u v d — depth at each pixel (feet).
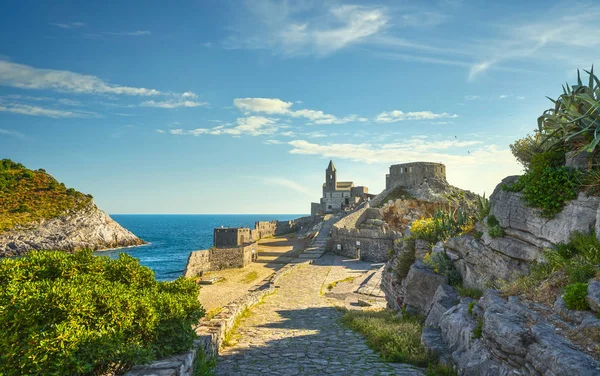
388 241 161.99
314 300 89.20
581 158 36.73
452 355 32.89
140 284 33.71
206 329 41.57
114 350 22.00
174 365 24.67
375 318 60.13
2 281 24.90
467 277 48.83
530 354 23.20
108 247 395.14
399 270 69.46
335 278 124.47
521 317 27.22
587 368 19.06
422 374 31.78
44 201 403.54
